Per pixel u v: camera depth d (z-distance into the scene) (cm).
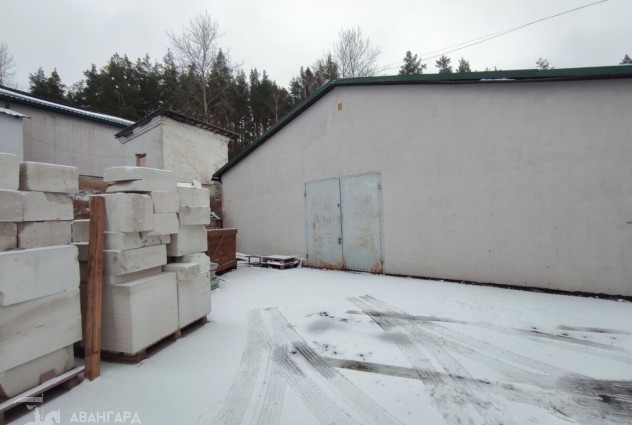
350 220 659
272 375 239
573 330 308
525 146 455
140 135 1083
